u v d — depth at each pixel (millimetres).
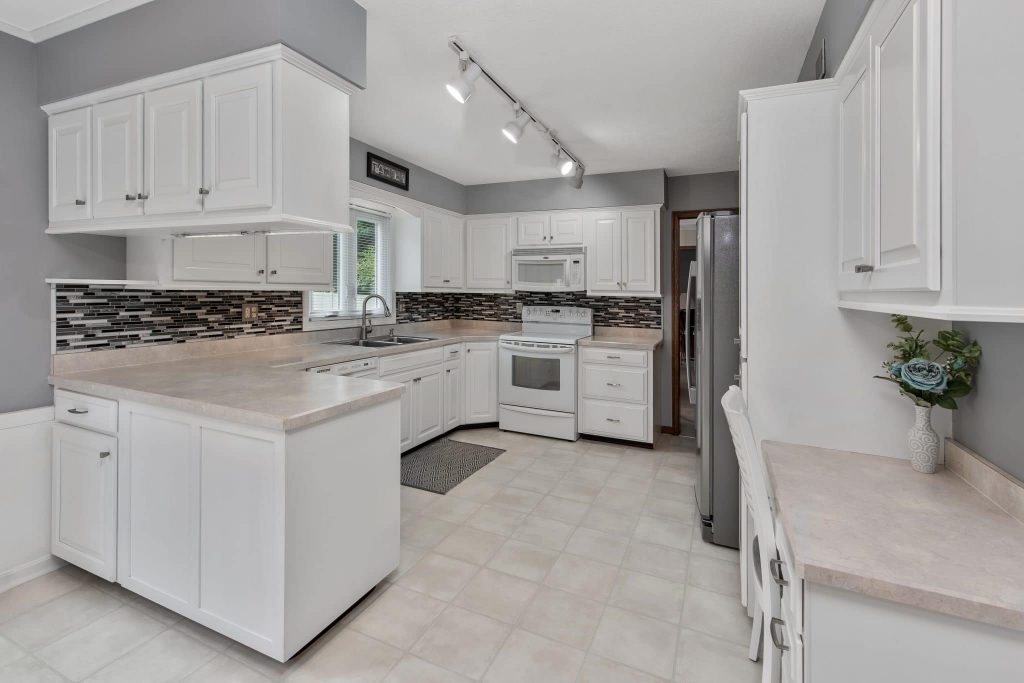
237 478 1669
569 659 1714
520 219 4734
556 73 2529
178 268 2369
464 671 1653
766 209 1744
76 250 2322
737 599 2057
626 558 2367
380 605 1995
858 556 946
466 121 3219
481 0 1930
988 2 863
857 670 902
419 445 4027
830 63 1860
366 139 3574
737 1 1931
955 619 839
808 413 1715
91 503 2055
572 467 3584
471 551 2416
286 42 1696
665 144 3633
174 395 1836
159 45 1915
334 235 3908
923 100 942
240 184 1790
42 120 2240
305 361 2779
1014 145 852
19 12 2006
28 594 2047
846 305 1531
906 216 1021
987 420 1294
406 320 4691
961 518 1121
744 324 1772
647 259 4301
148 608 1969
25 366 2158
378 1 1947
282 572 1587
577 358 4227
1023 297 848
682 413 5078
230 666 1664
